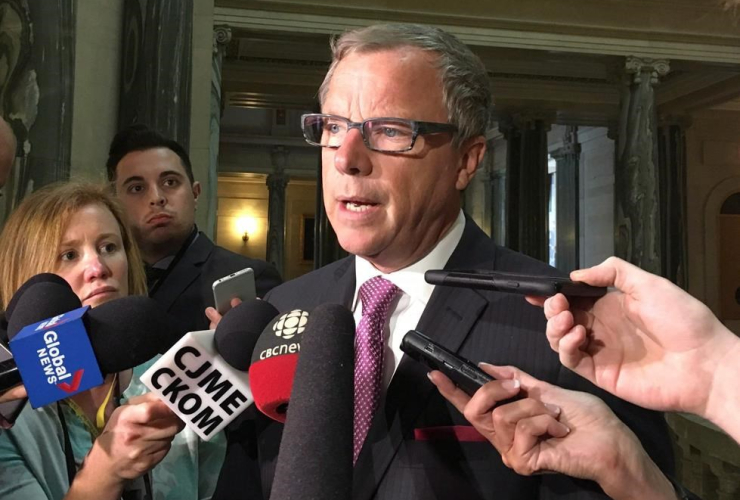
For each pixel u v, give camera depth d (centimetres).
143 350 85
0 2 353
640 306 71
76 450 106
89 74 420
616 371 72
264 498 107
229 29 700
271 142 1485
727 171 1190
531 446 75
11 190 346
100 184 136
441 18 755
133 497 104
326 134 104
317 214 1025
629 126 820
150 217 214
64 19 361
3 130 122
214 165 632
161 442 86
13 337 83
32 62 353
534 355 99
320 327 55
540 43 784
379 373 103
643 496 77
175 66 443
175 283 219
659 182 1133
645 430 94
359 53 101
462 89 101
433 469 94
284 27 714
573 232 1337
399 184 98
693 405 69
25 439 98
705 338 69
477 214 1540
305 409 49
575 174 1342
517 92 1082
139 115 432
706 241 1186
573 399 82
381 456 96
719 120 1184
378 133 98
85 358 79
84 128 416
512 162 1160
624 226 824
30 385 77
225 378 85
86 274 120
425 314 105
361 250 102
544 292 73
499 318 104
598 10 795
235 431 119
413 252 107
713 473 277
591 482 89
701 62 828
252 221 1600
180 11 447
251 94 1055
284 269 1571
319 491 45
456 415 97
